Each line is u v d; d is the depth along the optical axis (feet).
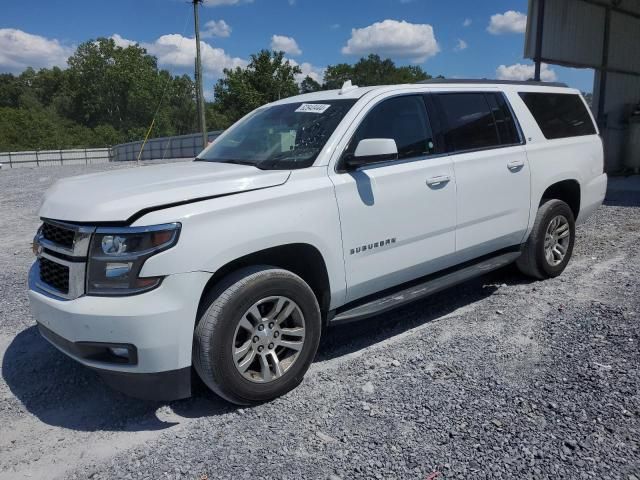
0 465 9.87
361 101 13.74
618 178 51.42
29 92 406.00
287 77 213.46
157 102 313.94
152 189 10.85
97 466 9.71
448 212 14.87
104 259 10.12
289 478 9.05
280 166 12.69
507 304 16.81
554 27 44.57
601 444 9.54
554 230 18.76
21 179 69.51
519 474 8.88
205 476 9.21
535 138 17.84
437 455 9.45
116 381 10.69
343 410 11.10
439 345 13.99
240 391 11.00
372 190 13.08
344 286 12.84
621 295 17.02
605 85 52.03
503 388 11.59
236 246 10.74
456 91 15.94
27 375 13.32
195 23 113.39
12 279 21.34
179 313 10.15
